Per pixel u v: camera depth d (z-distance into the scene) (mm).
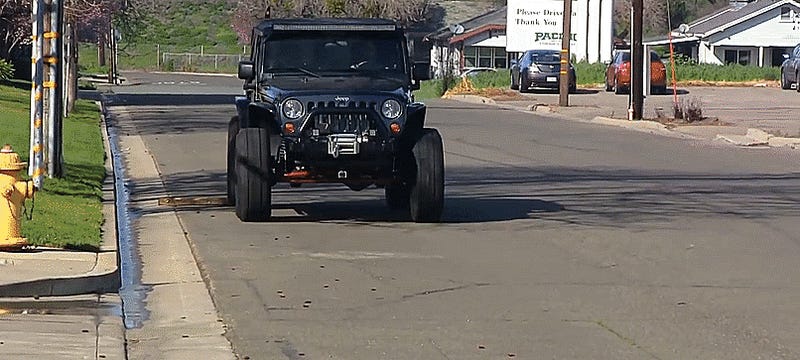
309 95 13414
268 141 13758
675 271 10984
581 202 16031
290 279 10617
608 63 55562
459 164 21469
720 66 59312
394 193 15227
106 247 11469
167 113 36938
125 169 20922
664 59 61438
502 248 12258
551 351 8062
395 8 71688
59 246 11250
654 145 25828
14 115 26812
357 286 10305
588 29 60031
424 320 9016
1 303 9336
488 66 76750
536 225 13852
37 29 15773
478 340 8375
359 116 13445
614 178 19125
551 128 30938
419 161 13703
